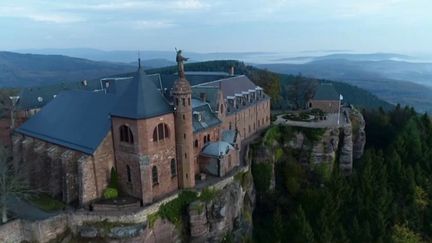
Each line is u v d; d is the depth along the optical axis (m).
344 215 85.00
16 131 82.38
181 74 65.75
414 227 85.94
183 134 66.62
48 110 80.62
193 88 88.75
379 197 85.25
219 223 67.44
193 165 68.94
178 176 68.62
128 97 63.78
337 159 104.69
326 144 101.75
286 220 84.50
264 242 77.94
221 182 71.94
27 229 59.34
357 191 87.94
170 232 64.94
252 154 94.88
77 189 67.06
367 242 76.00
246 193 81.56
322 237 70.62
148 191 62.88
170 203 64.75
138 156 62.06
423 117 124.00
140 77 64.12
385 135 129.00
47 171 73.94
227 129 90.88
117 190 66.44
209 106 83.19
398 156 98.69
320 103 127.06
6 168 64.62
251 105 104.44
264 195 93.44
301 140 103.31
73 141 68.31
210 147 75.69
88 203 63.78
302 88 171.75
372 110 141.38
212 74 117.62
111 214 59.53
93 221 60.12
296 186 95.88
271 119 120.06
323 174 100.62
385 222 82.25
